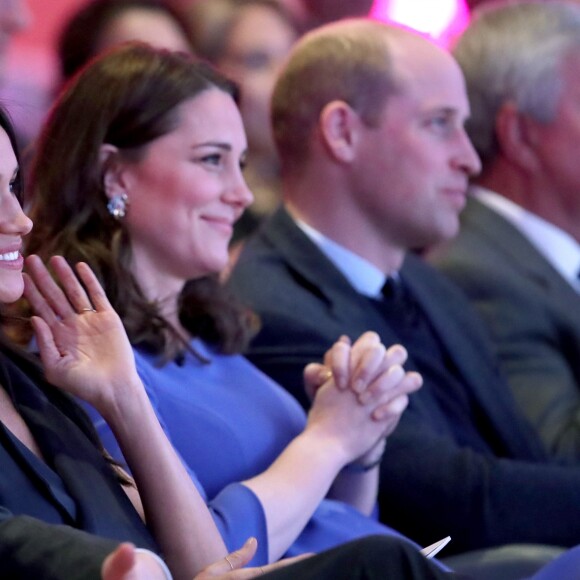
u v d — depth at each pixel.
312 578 7.07
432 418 13.04
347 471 11.73
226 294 11.78
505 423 13.77
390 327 13.33
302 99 13.66
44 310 9.53
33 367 9.65
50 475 8.76
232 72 19.08
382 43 13.60
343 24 13.90
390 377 11.42
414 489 12.41
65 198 10.88
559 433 14.46
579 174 15.86
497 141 16.14
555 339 15.05
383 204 13.46
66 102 11.09
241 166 11.50
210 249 11.15
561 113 15.88
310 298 12.95
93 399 9.41
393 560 7.07
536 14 16.17
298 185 13.71
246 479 11.04
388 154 13.43
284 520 10.50
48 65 19.56
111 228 10.95
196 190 11.02
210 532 9.45
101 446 9.70
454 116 13.67
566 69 15.90
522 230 16.03
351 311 12.99
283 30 19.27
